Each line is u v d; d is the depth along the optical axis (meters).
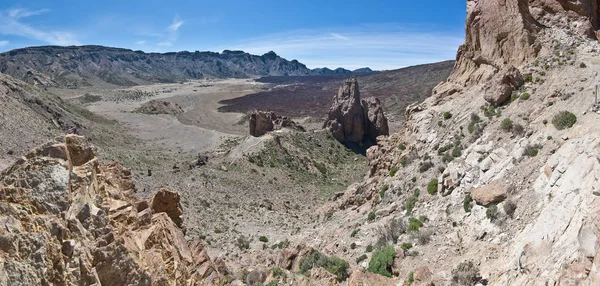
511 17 37.44
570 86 28.42
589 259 11.95
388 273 21.91
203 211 44.62
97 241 9.90
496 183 24.52
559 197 17.97
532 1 39.75
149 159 71.81
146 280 9.95
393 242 25.58
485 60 39.53
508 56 37.44
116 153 69.69
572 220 15.23
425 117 40.94
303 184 69.75
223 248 33.16
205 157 74.19
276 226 42.28
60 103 106.38
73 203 10.02
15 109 73.94
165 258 12.64
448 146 33.75
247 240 36.09
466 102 37.53
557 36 35.69
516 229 20.03
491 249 19.73
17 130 61.44
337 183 73.88
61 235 9.00
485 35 40.09
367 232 29.62
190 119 143.38
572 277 12.18
